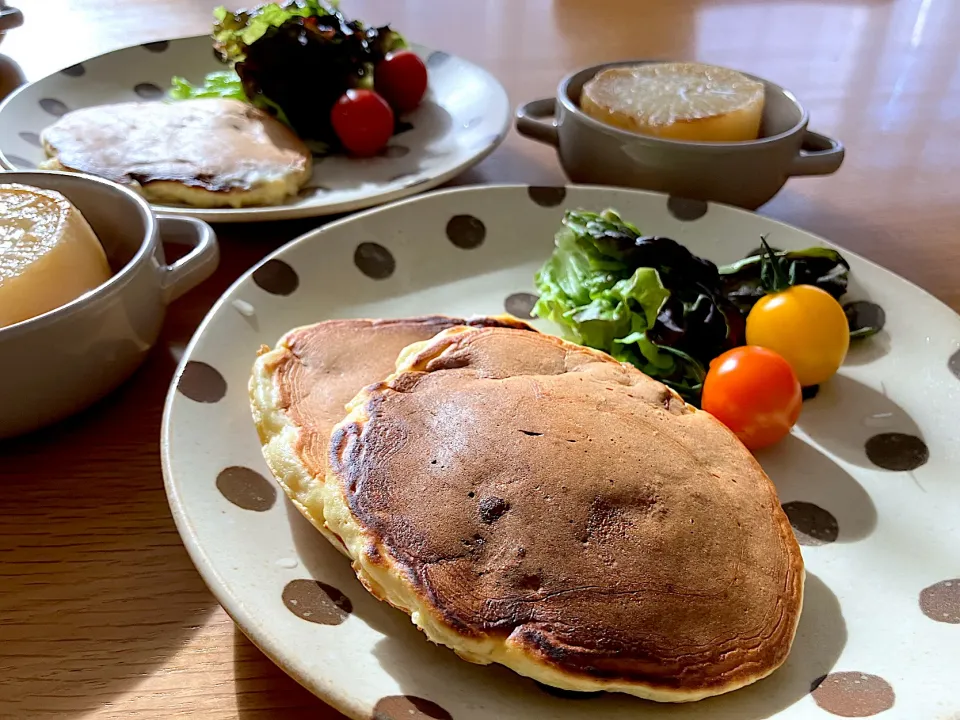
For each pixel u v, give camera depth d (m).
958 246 0.39
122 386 0.29
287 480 0.24
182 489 0.24
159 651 0.23
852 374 0.31
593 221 0.33
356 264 0.33
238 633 0.23
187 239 0.30
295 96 0.41
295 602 0.23
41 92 0.42
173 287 0.28
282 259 0.31
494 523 0.22
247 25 0.42
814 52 0.58
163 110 0.40
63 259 0.26
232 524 0.24
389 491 0.23
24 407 0.25
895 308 0.33
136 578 0.24
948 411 0.30
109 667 0.22
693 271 0.32
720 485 0.24
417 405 0.24
